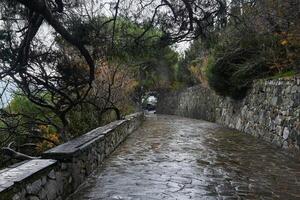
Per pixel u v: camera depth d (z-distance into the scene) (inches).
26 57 210.8
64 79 266.4
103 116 448.8
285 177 243.3
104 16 221.5
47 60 251.6
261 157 319.0
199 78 946.7
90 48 239.5
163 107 1525.6
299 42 368.2
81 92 382.6
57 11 197.0
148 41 239.9
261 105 485.1
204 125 707.4
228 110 697.0
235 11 266.5
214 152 345.7
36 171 143.6
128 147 376.2
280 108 402.3
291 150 343.0
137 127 629.6
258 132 480.4
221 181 230.1
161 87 1305.4
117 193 199.2
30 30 195.2
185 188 211.6
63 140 299.3
